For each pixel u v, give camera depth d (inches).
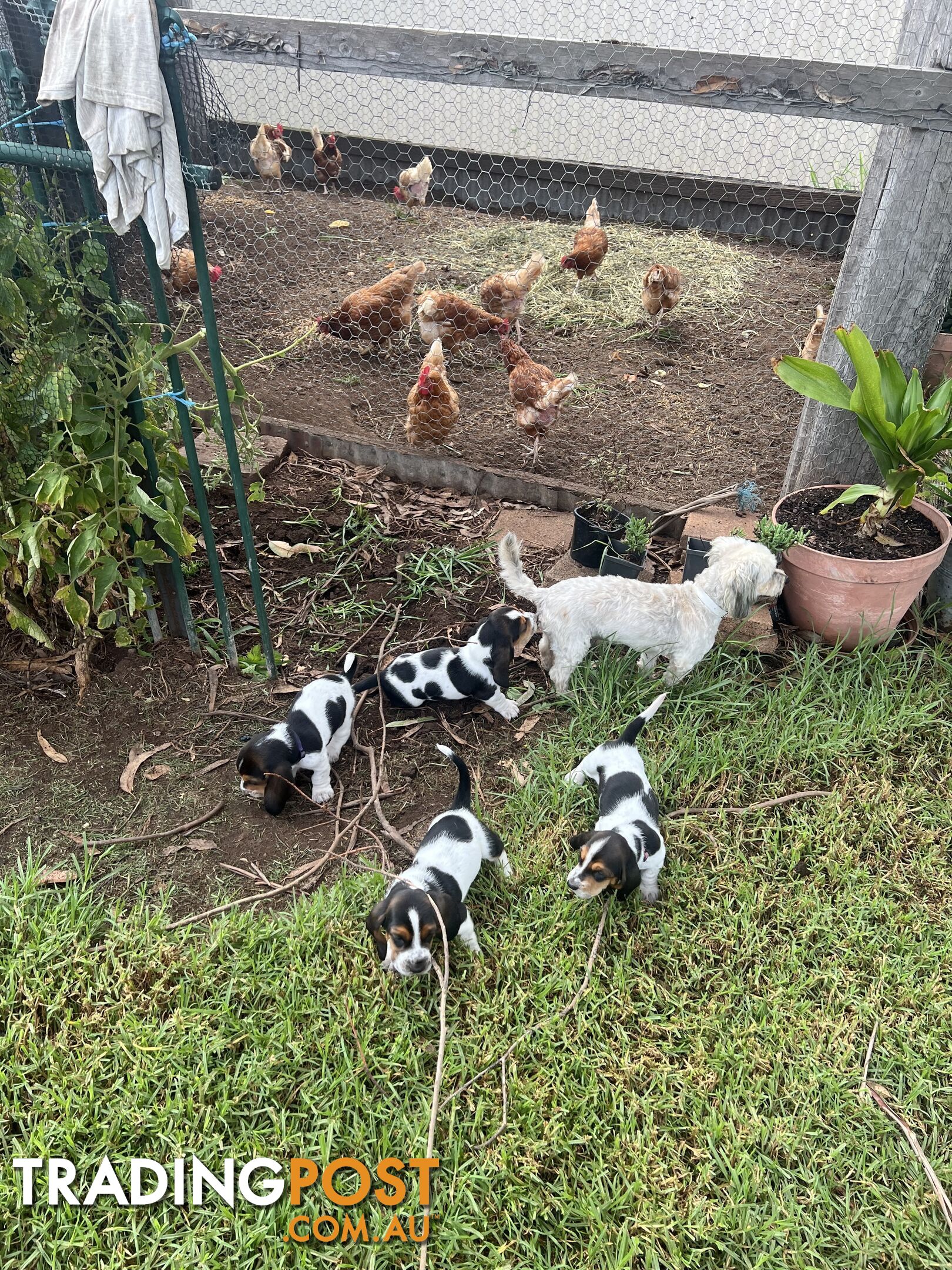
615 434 112.7
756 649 82.0
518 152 173.6
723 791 72.2
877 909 64.9
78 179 72.4
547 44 74.4
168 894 64.7
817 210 159.8
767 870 67.2
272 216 170.4
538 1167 52.6
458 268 150.6
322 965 60.6
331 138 169.8
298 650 84.4
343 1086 55.3
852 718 76.2
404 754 75.8
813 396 80.8
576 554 90.2
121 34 59.4
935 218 79.0
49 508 72.9
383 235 163.8
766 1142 54.4
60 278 68.3
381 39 77.2
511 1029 58.1
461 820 63.4
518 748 76.3
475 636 75.8
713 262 153.7
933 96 70.8
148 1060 55.7
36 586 77.8
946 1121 55.6
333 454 108.8
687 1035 58.4
